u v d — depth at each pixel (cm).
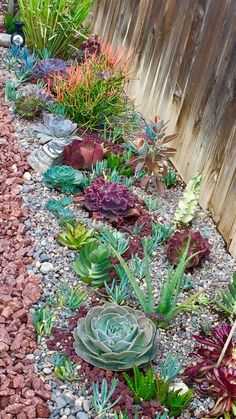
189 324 235
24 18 423
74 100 348
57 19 419
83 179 302
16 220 274
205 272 263
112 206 280
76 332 216
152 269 259
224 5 296
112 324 213
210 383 209
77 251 261
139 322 217
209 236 286
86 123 350
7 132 338
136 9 407
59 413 194
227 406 196
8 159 317
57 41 427
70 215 278
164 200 307
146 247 248
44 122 338
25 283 241
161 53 364
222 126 290
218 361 203
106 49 382
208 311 243
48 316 227
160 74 362
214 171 296
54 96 377
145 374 210
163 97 356
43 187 301
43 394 198
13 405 193
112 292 239
